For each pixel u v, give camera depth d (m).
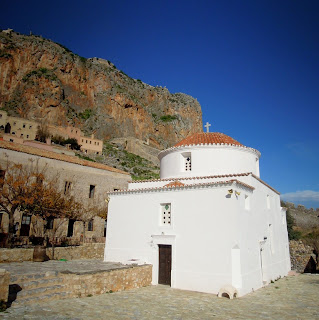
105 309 11.04
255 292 16.14
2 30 137.12
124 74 190.25
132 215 19.61
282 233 25.77
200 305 12.48
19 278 12.17
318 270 31.50
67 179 34.53
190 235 16.59
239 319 10.48
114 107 152.25
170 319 10.17
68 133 101.31
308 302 13.84
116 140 135.75
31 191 24.52
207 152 21.53
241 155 21.91
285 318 10.82
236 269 14.98
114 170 40.47
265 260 19.75
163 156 24.31
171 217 17.61
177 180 20.66
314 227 49.41
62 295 12.28
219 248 15.44
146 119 167.00
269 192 22.66
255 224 18.19
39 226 31.02
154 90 196.62
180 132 185.12
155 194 18.81
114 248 19.83
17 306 10.42
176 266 16.58
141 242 18.70
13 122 87.00
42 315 9.60
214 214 16.03
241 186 16.62
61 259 21.70
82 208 33.34
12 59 123.25
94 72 156.00
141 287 16.41
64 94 136.38
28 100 118.44
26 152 31.27
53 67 136.75
